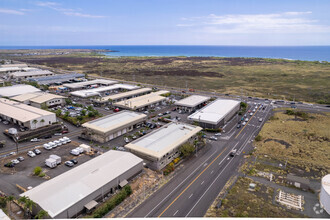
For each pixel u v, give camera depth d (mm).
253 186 53344
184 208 46344
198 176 58344
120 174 52469
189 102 119750
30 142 76312
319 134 85562
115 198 47000
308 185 52750
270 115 111250
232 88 176250
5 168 59812
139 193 50938
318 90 164875
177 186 53875
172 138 70500
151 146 64688
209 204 47656
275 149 73375
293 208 46844
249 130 91188
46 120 88125
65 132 84938
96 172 51594
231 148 74938
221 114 99062
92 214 44188
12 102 107125
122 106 112500
